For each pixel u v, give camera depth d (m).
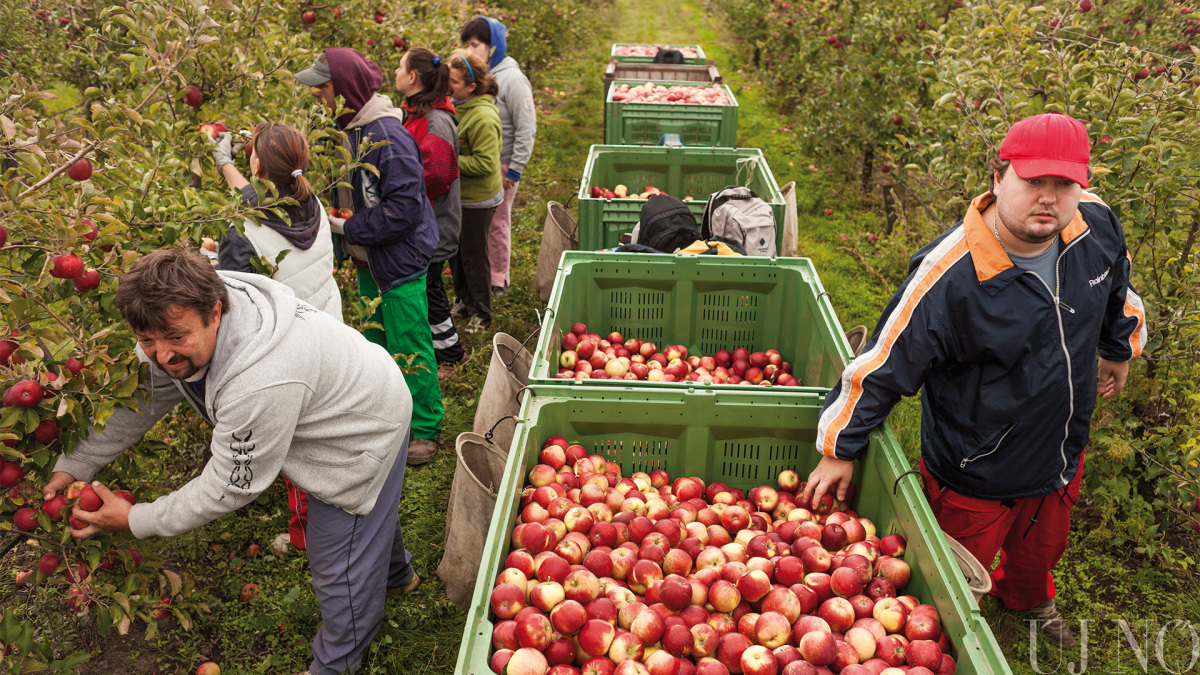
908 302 2.53
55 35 6.94
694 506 2.96
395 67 6.21
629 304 4.33
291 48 4.04
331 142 3.91
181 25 3.28
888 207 7.27
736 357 4.18
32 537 2.54
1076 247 2.43
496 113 5.09
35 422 2.18
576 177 8.61
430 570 3.58
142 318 1.97
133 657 3.08
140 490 2.83
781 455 3.16
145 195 2.66
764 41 13.23
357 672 3.04
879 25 7.32
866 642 2.26
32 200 2.22
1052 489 2.72
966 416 2.63
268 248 2.95
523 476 2.80
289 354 2.28
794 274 4.10
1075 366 2.49
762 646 2.26
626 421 3.12
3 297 2.12
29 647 2.32
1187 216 3.64
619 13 20.73
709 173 6.26
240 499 2.36
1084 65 3.91
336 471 2.55
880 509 2.75
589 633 2.21
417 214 3.82
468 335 5.54
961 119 4.59
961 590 2.14
